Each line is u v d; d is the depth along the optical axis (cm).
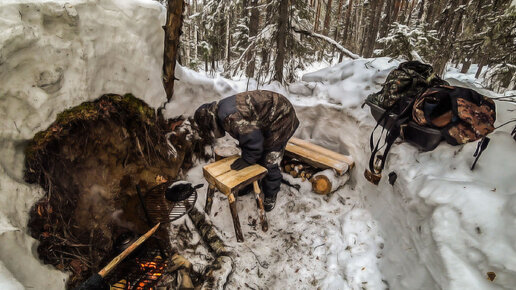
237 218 215
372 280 190
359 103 288
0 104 127
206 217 237
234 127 186
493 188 150
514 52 290
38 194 144
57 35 148
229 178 205
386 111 219
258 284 197
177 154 252
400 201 197
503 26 260
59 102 155
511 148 167
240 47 598
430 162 194
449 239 141
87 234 168
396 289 174
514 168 154
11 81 130
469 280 125
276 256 217
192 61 669
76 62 160
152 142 227
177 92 257
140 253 196
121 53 189
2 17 123
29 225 137
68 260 152
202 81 286
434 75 206
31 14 134
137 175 215
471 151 177
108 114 189
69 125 163
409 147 214
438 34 429
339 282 193
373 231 224
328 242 226
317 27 766
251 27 521
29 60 135
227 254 209
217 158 262
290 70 392
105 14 173
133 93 206
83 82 167
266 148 223
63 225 155
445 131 181
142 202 178
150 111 223
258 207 243
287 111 211
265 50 363
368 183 252
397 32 376
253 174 211
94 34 167
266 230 237
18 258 117
